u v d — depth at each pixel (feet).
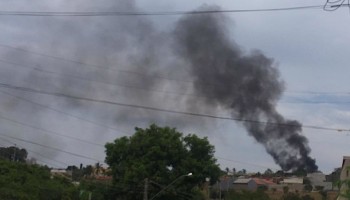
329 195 260.01
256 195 288.51
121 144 179.11
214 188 278.87
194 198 179.32
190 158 176.14
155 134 178.50
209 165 177.47
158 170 173.27
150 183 172.14
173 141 175.83
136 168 170.30
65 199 185.47
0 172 181.27
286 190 310.24
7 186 170.50
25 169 190.80
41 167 199.82
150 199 171.53
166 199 174.29
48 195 182.09
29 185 177.17
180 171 174.29
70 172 307.78
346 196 63.05
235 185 344.69
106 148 181.98
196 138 179.42
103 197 185.68
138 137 178.29
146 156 174.50
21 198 167.73
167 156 175.22
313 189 314.35
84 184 196.13
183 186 174.81
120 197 182.60
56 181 198.08
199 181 178.29
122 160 180.34
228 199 276.21
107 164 183.21
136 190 176.45
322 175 336.70
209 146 180.14
